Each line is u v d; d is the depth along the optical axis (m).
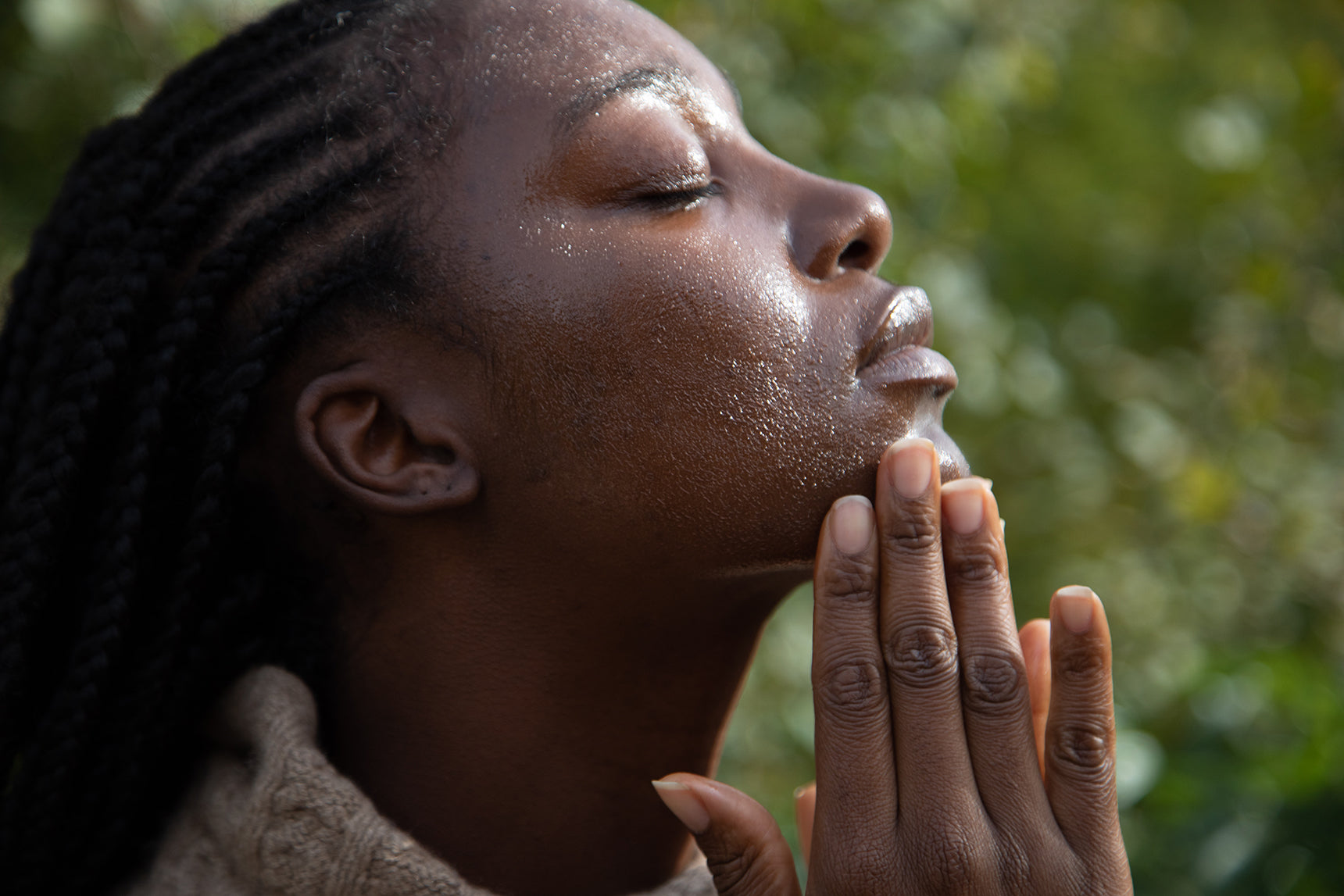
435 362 1.20
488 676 1.25
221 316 1.23
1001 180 3.88
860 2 3.03
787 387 1.16
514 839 1.28
